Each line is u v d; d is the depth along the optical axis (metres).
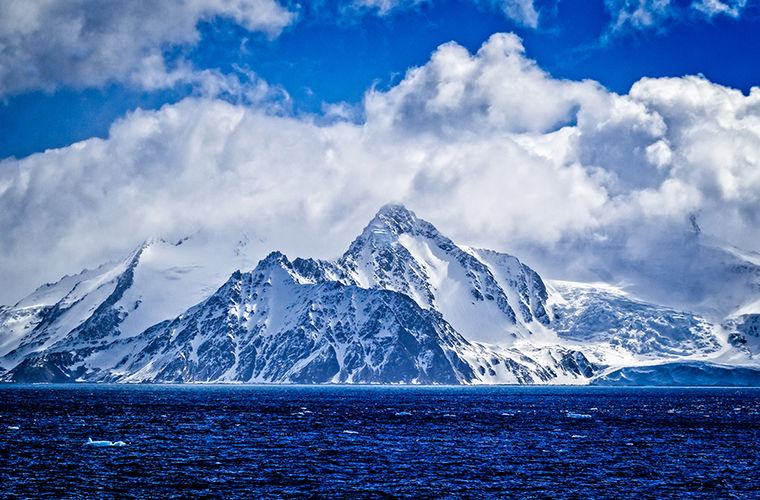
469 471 153.12
